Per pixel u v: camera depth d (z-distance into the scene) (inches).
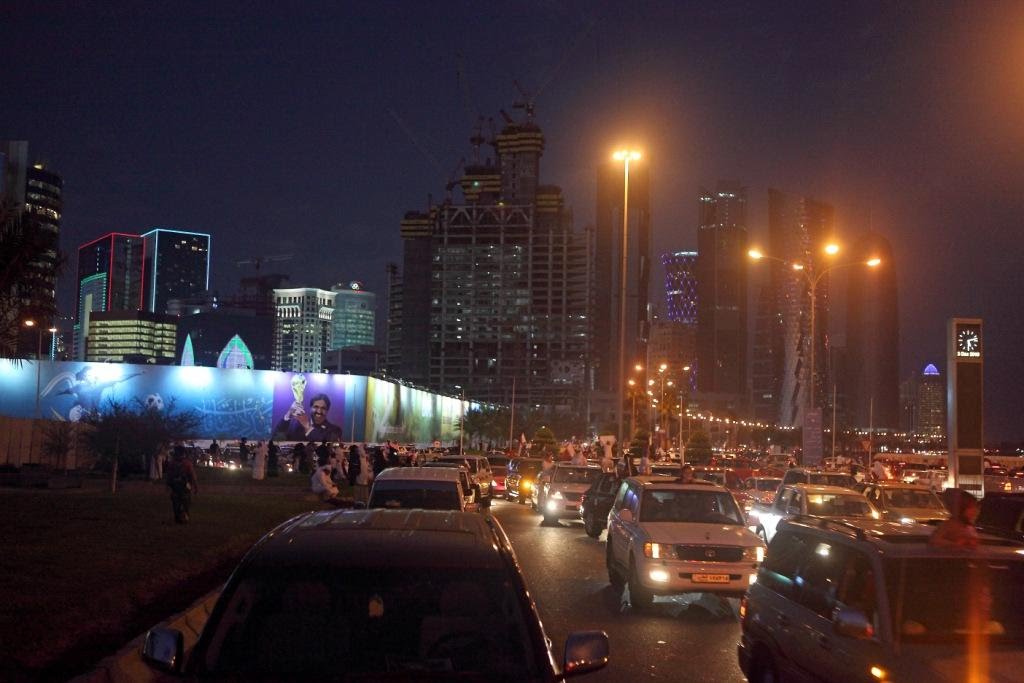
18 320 605.6
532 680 154.5
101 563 544.1
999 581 236.1
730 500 559.2
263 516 903.1
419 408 4498.0
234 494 1263.5
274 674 153.6
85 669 319.6
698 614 500.1
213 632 160.7
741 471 1750.7
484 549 180.1
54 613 398.9
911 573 235.0
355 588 166.2
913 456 3742.6
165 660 168.1
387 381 3971.5
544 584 597.0
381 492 563.8
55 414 3260.3
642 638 434.9
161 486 1363.2
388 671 154.6
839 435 6678.2
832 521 281.4
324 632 159.9
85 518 817.5
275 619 161.8
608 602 533.3
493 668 156.2
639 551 507.5
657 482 574.9
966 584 234.7
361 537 182.9
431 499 561.9
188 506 803.4
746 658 299.7
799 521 297.3
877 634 226.7
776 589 288.2
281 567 169.6
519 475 1489.9
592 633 177.6
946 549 242.2
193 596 477.1
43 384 3393.2
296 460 2315.5
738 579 495.5
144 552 602.2
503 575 172.6
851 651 229.6
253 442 3287.4
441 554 175.3
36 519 796.0
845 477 981.2
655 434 3759.8
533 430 5324.8
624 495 598.5
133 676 324.8
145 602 451.8
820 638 245.6
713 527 526.0
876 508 741.9
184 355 7691.9
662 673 365.7
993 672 207.0
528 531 980.6
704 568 494.3
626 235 1542.8
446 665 156.3
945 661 212.2
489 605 166.1
